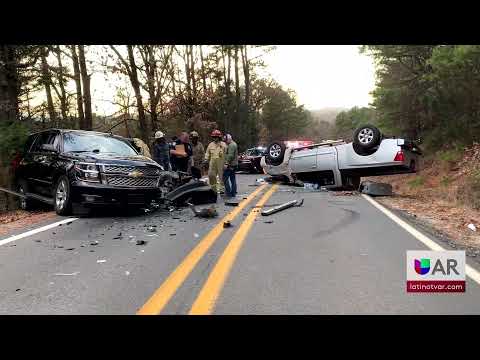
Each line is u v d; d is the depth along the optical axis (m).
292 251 6.21
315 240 6.95
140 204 9.76
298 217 9.29
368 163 14.20
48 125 18.09
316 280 4.89
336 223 8.54
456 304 4.20
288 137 85.81
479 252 6.30
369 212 10.00
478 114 18.12
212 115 31.50
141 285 4.75
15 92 14.71
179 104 26.22
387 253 6.10
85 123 22.61
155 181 9.91
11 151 12.01
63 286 4.75
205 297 4.35
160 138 14.17
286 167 16.47
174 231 7.78
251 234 7.44
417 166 15.05
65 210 9.42
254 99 57.84
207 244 6.68
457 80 17.52
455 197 12.16
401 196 14.13
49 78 16.73
